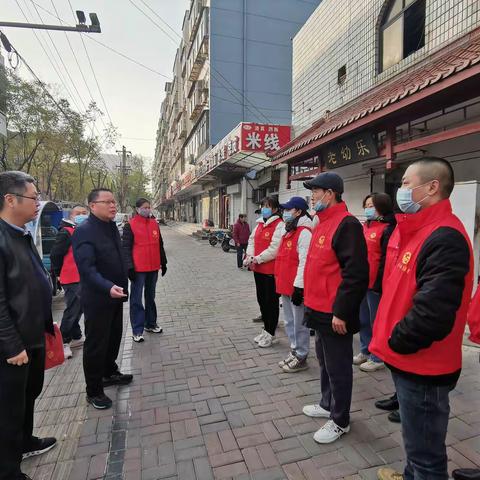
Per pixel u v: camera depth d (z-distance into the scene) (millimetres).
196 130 25344
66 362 3928
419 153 5770
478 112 4805
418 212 1645
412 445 1675
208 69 19781
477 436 2479
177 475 2176
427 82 3920
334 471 2184
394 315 1689
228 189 18484
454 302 1434
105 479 2158
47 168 19391
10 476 1983
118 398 3113
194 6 24953
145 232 4484
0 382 1942
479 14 4969
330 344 2467
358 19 7836
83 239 2967
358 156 5887
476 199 3852
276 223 4301
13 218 2086
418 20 6293
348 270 2291
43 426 2713
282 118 20156
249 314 5648
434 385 1579
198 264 11102
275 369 3643
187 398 3094
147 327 4797
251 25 19594
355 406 2906
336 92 8828
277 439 2510
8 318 1939
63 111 16250
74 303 4242
